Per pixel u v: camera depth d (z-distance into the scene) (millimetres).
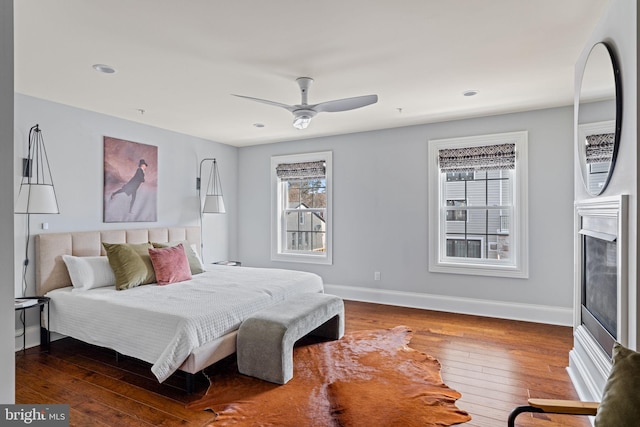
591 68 2264
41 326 3295
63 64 2672
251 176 5855
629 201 1702
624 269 1722
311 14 2051
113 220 4059
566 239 3828
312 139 5324
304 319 2826
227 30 2219
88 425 2098
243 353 2688
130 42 2352
